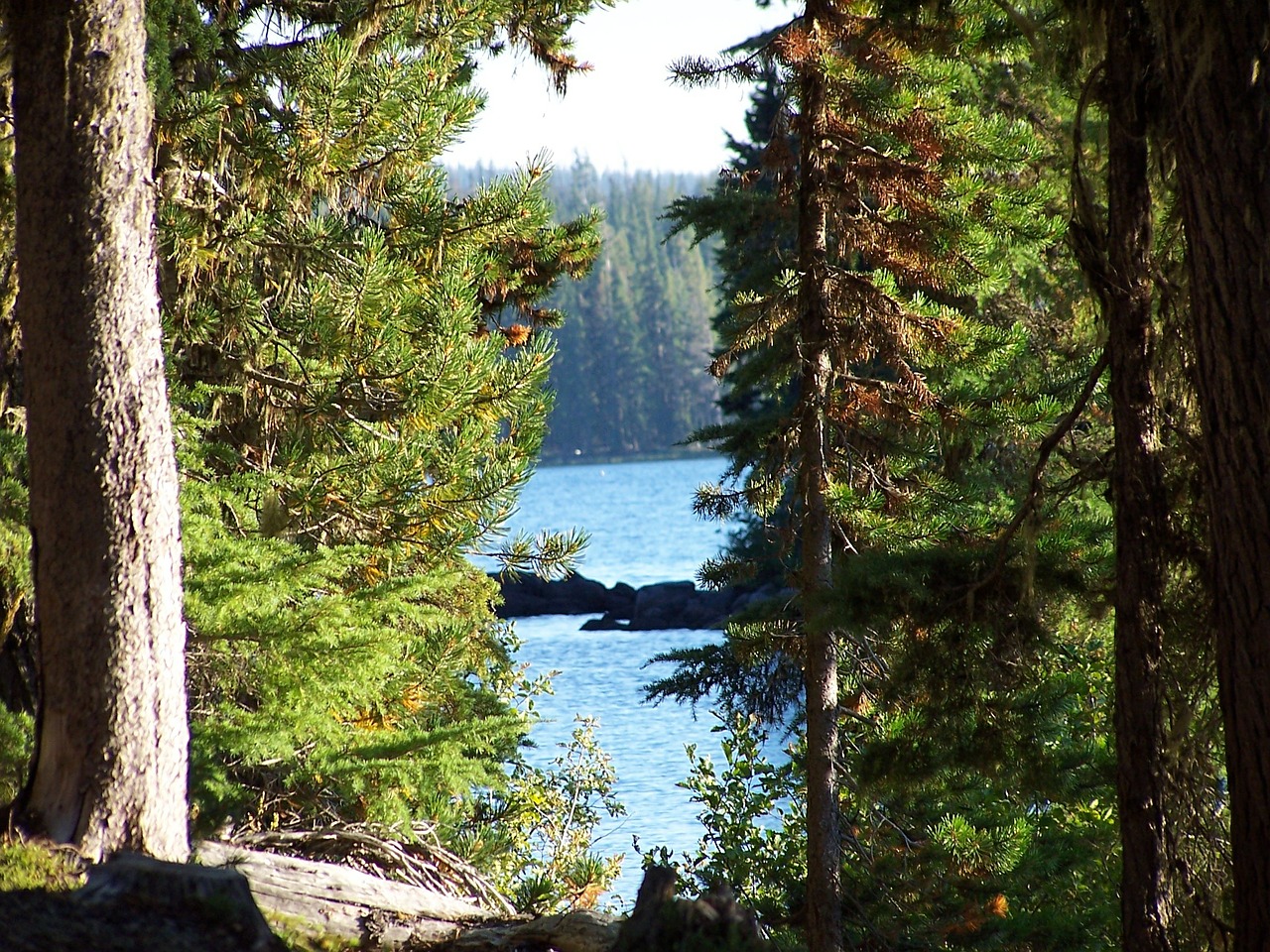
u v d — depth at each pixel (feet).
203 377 81.10
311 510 75.31
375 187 83.97
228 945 43.32
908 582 60.29
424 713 87.04
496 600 97.86
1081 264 55.42
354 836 63.72
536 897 70.74
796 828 97.30
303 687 61.05
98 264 48.03
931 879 85.40
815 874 84.94
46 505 47.91
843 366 89.61
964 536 84.99
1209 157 46.24
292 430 80.02
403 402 77.71
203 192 81.10
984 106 122.01
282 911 53.47
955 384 93.61
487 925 56.39
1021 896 86.22
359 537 77.71
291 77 78.69
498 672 105.91
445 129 81.15
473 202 84.69
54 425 47.75
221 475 82.07
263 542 67.72
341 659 61.67
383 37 84.58
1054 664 69.82
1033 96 116.67
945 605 62.13
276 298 83.56
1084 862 85.87
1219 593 48.16
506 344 110.93
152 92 68.54
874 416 90.58
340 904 55.36
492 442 85.51
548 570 80.59
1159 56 48.67
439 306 80.33
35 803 47.70
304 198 83.61
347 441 81.82
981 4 69.00
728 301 102.12
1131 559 54.19
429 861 66.80
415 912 56.90
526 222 86.38
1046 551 62.39
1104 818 87.92
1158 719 53.67
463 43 90.12
